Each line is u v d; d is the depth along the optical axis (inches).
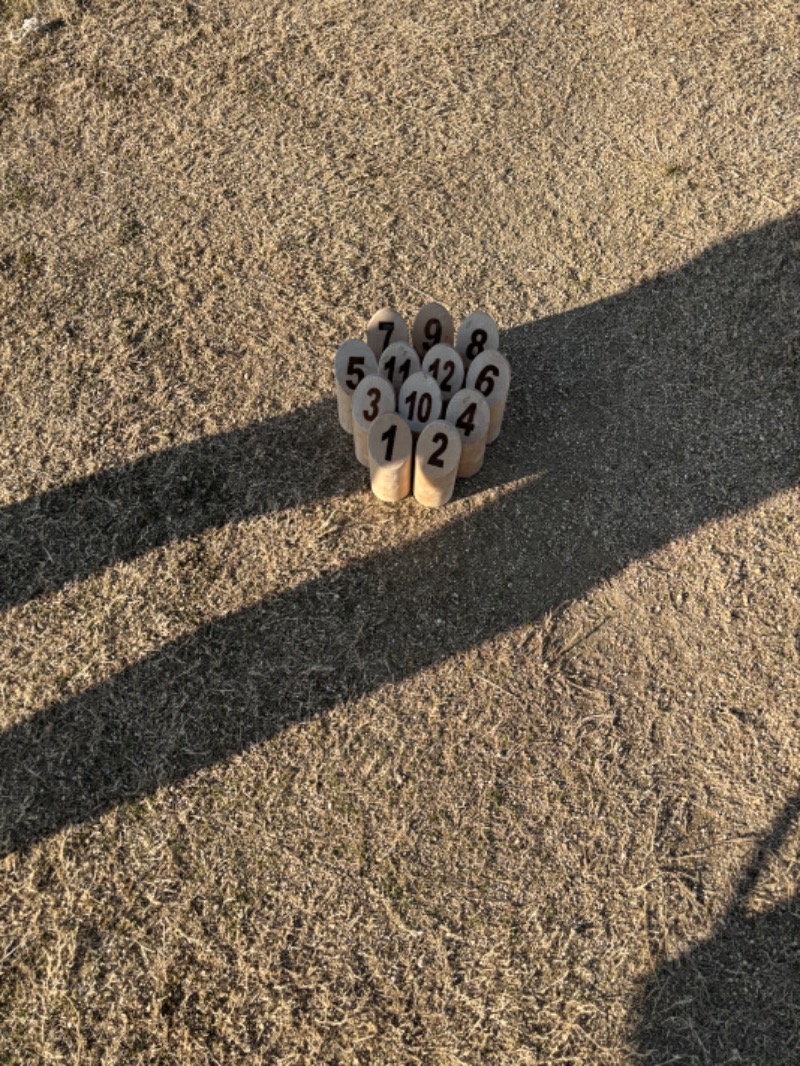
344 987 50.3
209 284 70.5
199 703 56.6
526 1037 49.3
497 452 63.9
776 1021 49.6
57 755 55.6
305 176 75.2
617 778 54.7
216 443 64.4
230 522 61.7
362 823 53.6
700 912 51.7
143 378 66.9
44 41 83.8
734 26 82.4
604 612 58.9
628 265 70.8
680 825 53.6
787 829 53.5
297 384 66.4
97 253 72.3
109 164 76.7
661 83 79.3
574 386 66.4
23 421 65.6
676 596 59.4
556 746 55.3
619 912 51.7
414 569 60.0
